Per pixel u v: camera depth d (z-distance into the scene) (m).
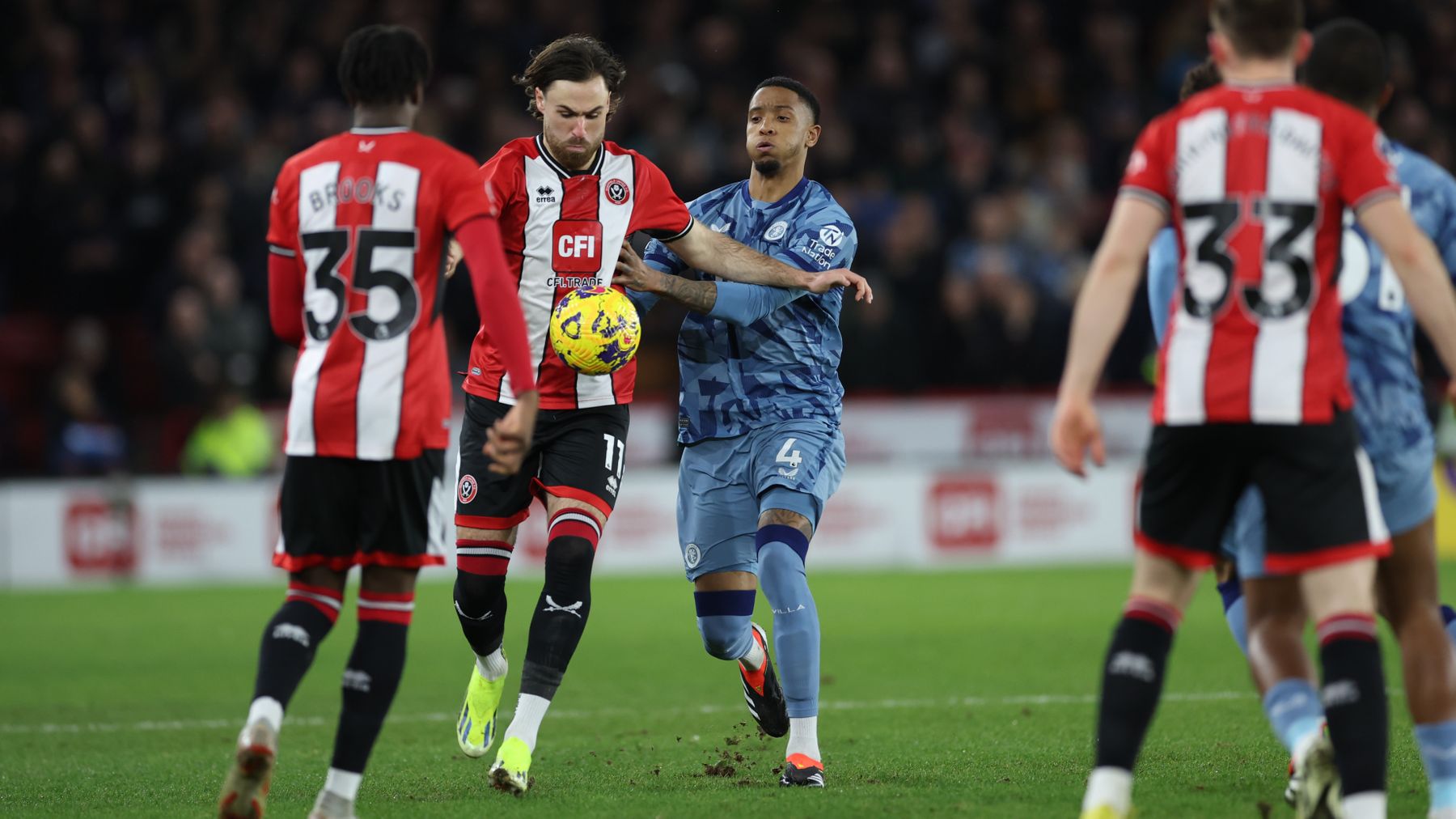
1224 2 13.66
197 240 56.88
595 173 19.62
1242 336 13.05
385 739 23.34
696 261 19.86
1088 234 63.31
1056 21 71.19
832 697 26.73
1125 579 45.94
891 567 50.56
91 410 53.50
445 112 61.88
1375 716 12.97
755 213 20.70
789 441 19.52
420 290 15.00
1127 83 68.12
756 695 20.83
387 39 15.12
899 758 20.20
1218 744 20.58
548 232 19.53
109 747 22.92
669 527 50.84
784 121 20.23
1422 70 67.75
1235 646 31.95
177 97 64.12
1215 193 13.20
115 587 48.31
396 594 15.24
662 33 66.31
